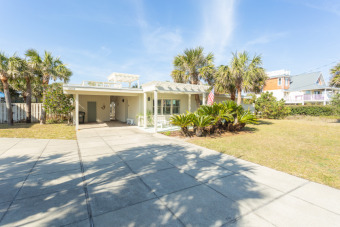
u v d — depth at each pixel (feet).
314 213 7.82
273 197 9.24
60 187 10.17
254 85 41.01
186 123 26.66
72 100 45.42
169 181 11.19
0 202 8.46
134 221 7.18
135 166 13.96
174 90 35.42
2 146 19.94
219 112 28.50
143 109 40.45
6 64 35.58
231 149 19.67
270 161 15.44
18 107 45.32
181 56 43.65
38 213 7.62
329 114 57.11
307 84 85.76
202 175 12.22
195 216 7.56
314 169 13.48
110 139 25.27
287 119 57.11
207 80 45.93
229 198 9.11
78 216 7.45
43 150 18.51
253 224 7.04
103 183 10.79
